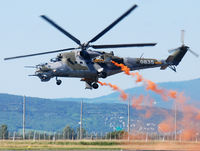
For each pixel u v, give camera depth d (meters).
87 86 126.50
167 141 171.25
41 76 116.81
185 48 139.62
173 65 141.00
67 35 110.25
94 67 121.00
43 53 111.56
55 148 128.12
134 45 111.25
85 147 134.88
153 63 133.88
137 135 198.12
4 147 129.12
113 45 113.19
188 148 139.00
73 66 118.62
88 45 115.44
